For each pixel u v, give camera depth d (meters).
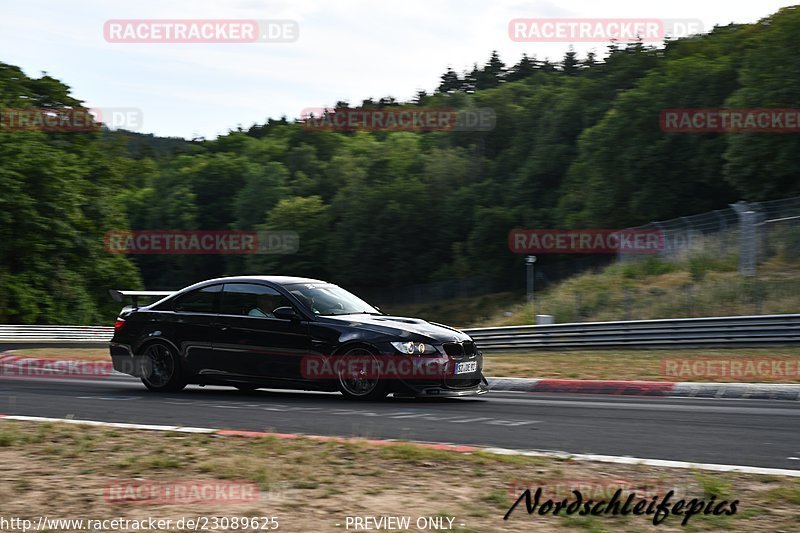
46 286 73.19
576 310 40.34
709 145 76.69
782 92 61.66
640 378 17.66
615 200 86.38
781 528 6.07
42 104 84.62
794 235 37.09
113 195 86.75
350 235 122.62
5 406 13.45
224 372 15.23
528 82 179.12
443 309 103.62
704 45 102.31
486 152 148.12
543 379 17.89
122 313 16.56
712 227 43.03
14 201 70.06
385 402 14.03
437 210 120.62
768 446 9.62
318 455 8.59
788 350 23.16
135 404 13.77
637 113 83.88
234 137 170.12
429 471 7.89
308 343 14.48
